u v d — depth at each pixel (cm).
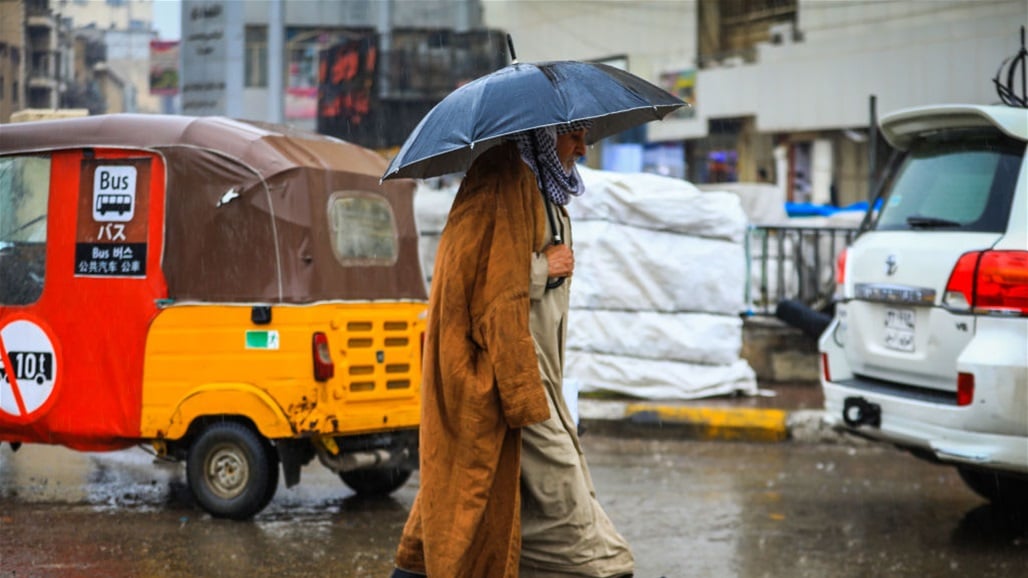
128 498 704
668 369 981
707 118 3155
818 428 908
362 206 680
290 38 3969
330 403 639
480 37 3816
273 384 631
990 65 2459
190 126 654
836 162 2847
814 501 717
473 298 361
